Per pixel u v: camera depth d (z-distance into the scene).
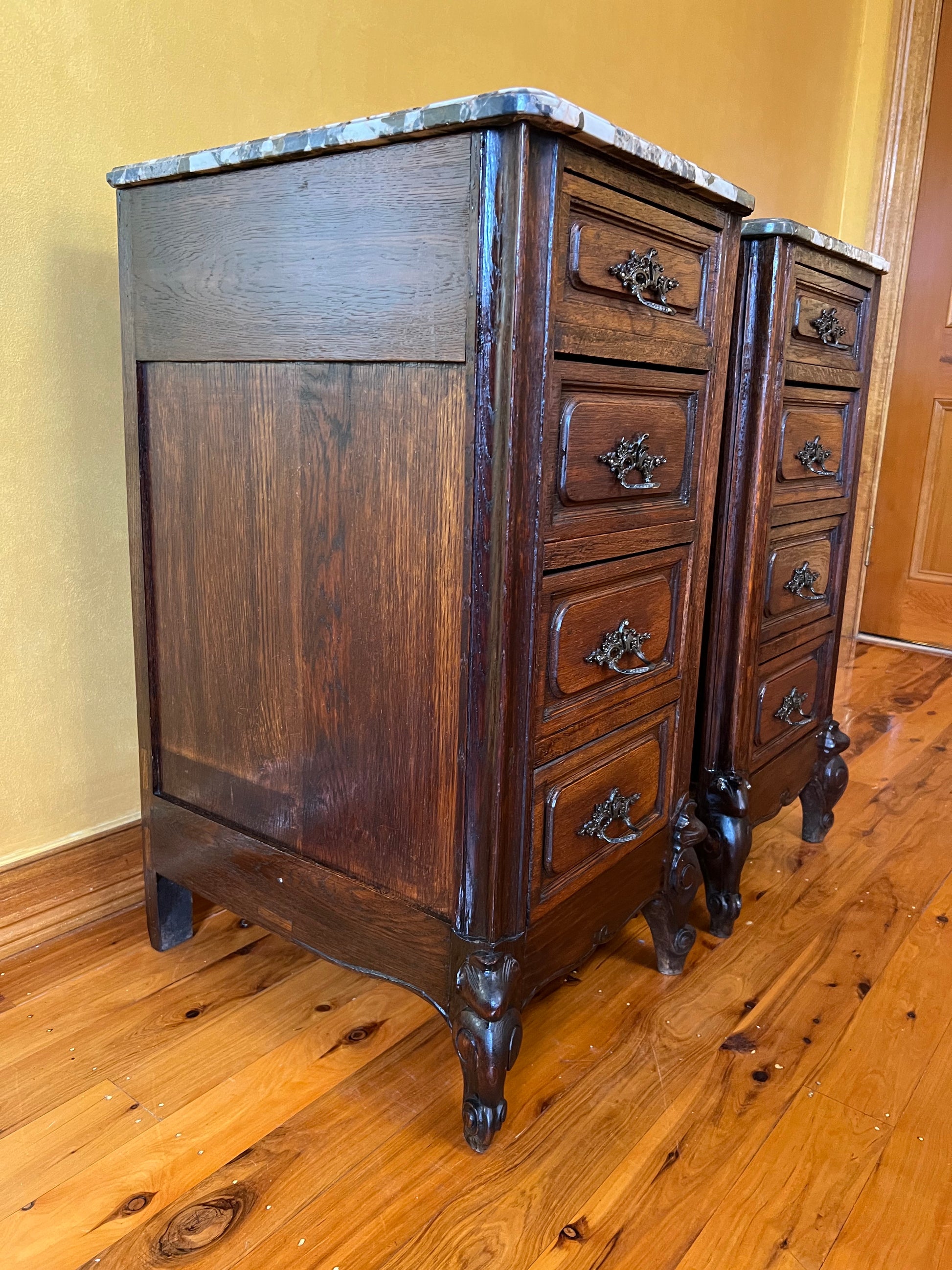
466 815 0.92
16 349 1.17
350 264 0.90
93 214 1.22
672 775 1.20
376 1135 0.99
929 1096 1.08
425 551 0.91
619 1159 0.97
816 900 1.53
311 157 0.90
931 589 3.08
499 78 1.72
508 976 0.94
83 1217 0.88
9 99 1.11
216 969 1.28
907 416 3.02
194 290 1.04
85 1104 1.02
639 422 1.00
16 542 1.21
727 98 2.32
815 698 1.66
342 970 1.28
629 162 0.88
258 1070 1.08
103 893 1.37
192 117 1.29
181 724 1.21
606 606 1.01
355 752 1.01
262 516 1.04
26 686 1.25
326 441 0.96
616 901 1.14
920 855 1.70
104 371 1.27
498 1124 0.97
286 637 1.05
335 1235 0.87
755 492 1.31
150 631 1.21
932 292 2.91
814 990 1.28
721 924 1.40
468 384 0.84
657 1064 1.12
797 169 2.69
